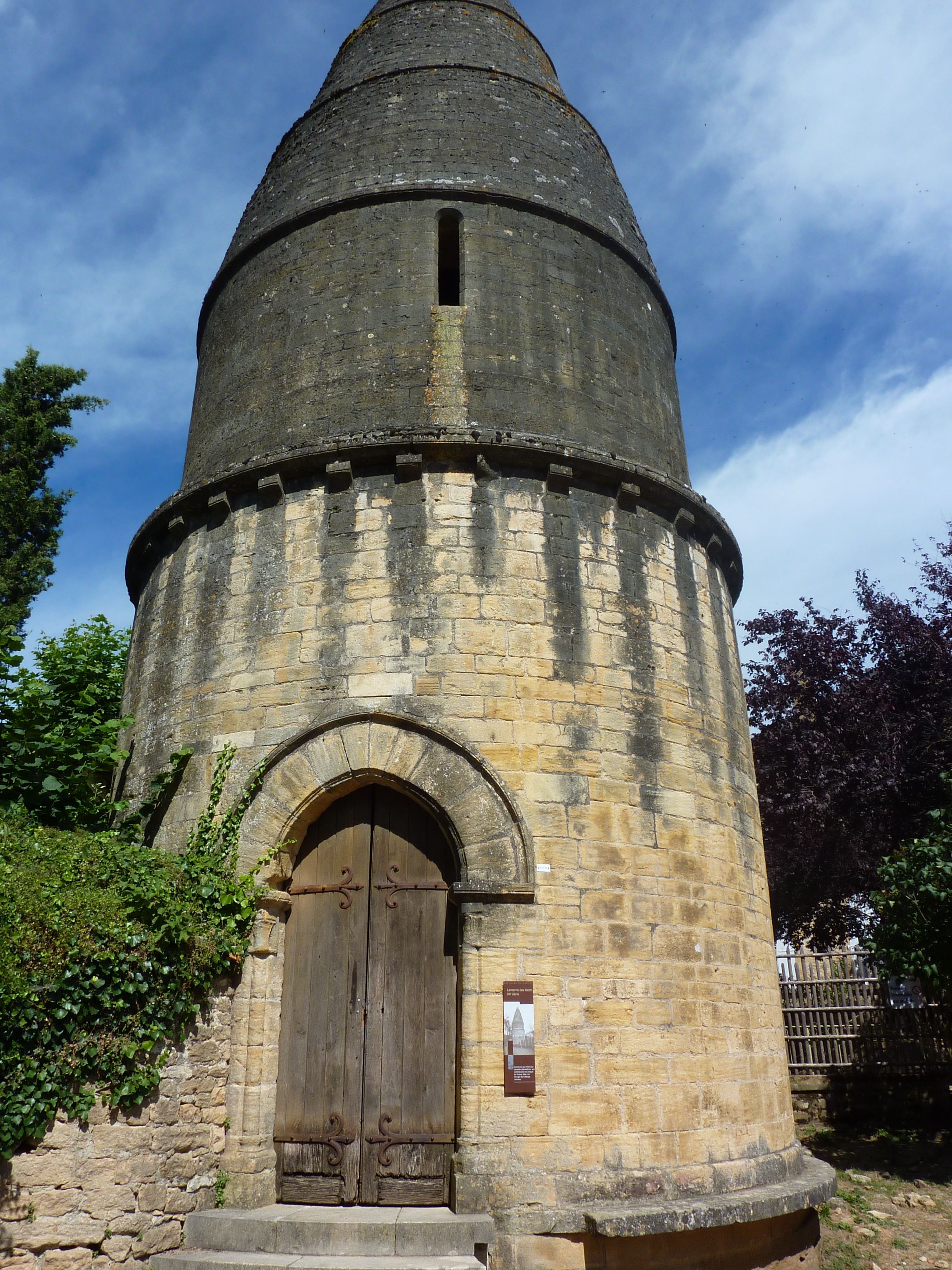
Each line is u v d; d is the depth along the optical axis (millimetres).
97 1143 7016
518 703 8992
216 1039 8188
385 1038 8328
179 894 8180
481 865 8383
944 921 12125
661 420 11836
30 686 10969
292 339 11234
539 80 13664
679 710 9805
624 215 13242
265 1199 7902
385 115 12469
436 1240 7242
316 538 9773
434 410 10305
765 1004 9641
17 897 7062
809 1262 9016
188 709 9867
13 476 20391
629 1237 7543
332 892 8852
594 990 8258
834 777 17609
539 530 9711
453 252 12547
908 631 18750
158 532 11344
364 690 9070
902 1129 14828
